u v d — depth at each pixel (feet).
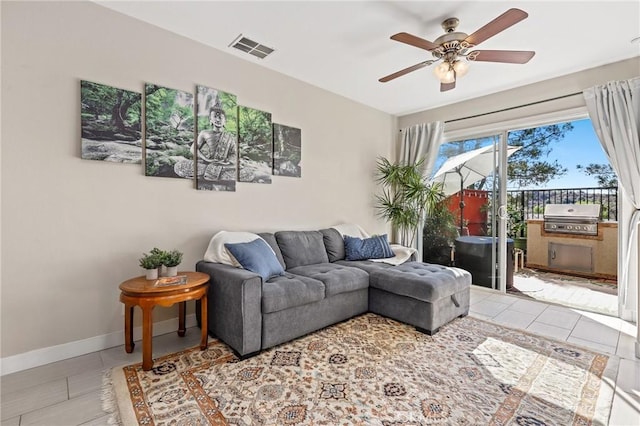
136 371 6.36
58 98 6.81
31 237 6.56
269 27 8.24
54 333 6.85
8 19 6.27
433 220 15.14
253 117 10.27
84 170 7.16
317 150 12.44
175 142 8.51
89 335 7.29
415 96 13.32
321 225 12.69
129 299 6.44
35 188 6.58
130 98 7.74
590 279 14.94
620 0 6.91
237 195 9.95
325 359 6.89
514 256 16.30
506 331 8.64
